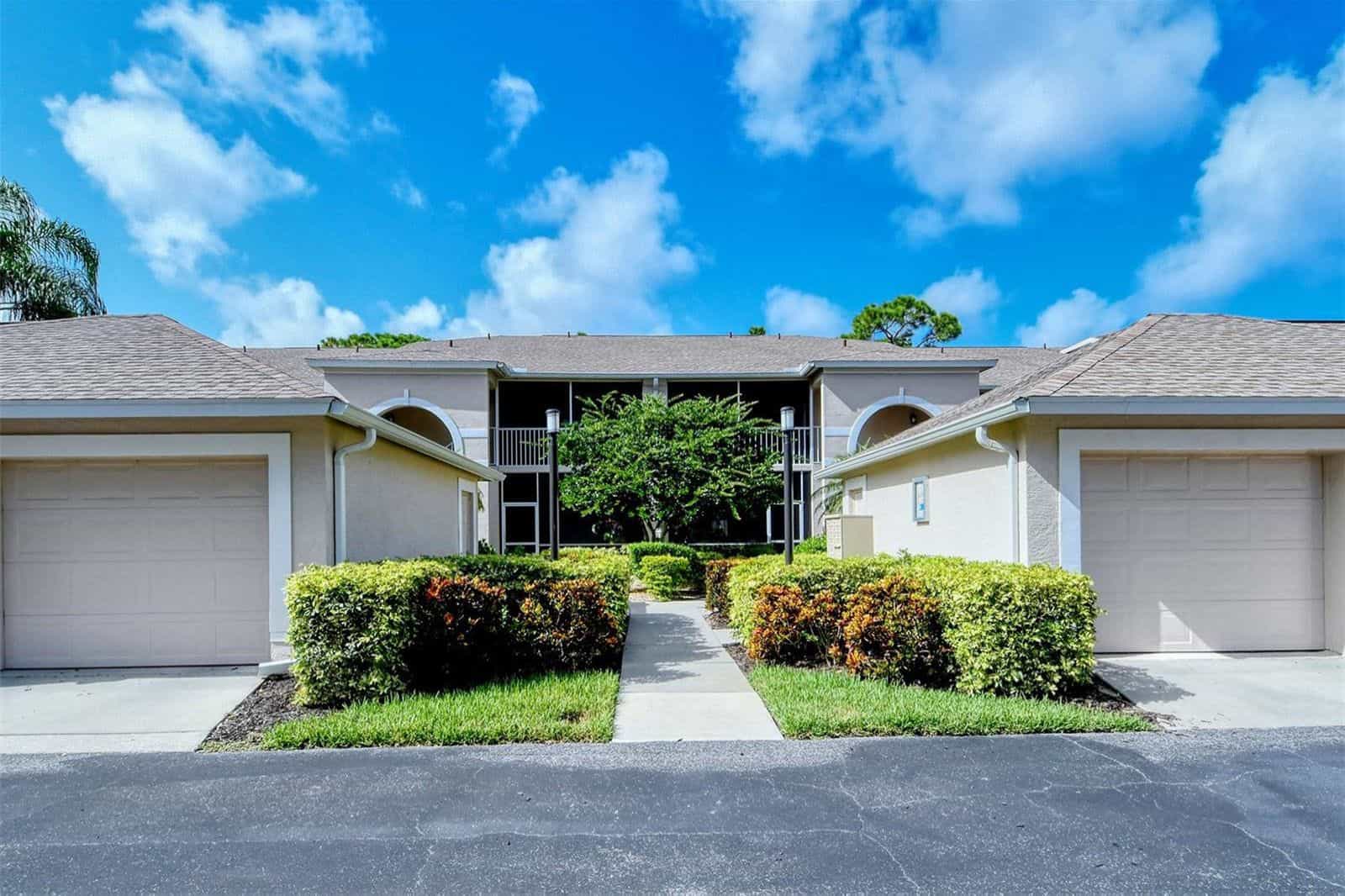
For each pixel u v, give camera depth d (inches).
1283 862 130.4
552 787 165.2
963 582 236.8
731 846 137.8
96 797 161.5
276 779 170.6
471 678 258.7
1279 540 284.8
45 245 557.9
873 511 522.0
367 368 717.9
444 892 123.1
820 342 940.0
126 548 279.0
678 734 201.6
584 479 655.1
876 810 152.0
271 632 265.9
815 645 281.1
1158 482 281.6
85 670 273.3
